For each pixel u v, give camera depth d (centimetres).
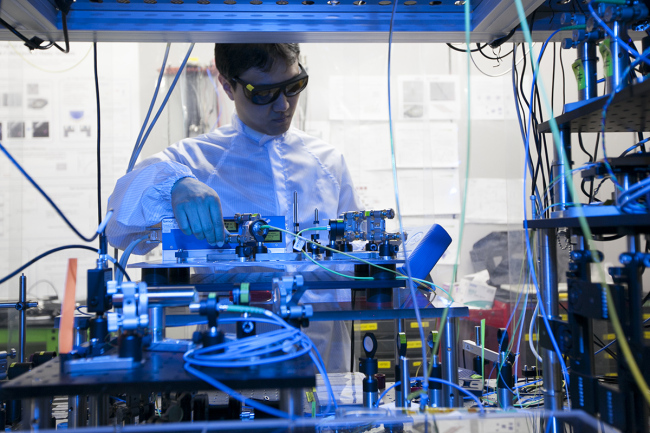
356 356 262
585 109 96
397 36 143
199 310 79
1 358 118
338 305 114
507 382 109
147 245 159
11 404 105
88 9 130
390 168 343
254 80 174
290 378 67
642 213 73
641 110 93
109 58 320
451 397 102
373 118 345
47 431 65
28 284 310
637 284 80
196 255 128
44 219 315
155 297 81
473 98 339
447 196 341
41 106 315
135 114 324
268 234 133
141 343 77
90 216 319
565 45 112
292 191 201
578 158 262
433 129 343
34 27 130
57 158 317
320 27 134
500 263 330
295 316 84
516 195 333
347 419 74
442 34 143
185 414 88
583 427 75
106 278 88
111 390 66
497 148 338
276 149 206
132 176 150
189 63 325
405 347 103
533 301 217
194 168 201
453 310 104
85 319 90
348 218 129
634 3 93
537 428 75
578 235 100
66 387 65
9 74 311
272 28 134
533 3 121
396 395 106
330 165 219
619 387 82
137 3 129
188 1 130
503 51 273
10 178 311
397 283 113
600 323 155
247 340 76
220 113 328
